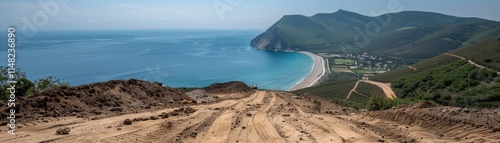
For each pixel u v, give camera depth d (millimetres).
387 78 125562
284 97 38031
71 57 191125
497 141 11828
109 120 17266
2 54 133625
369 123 17703
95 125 15695
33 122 15336
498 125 13359
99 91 22750
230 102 32312
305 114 23734
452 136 13438
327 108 31062
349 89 110500
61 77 126438
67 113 17953
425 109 17219
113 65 167125
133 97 25484
